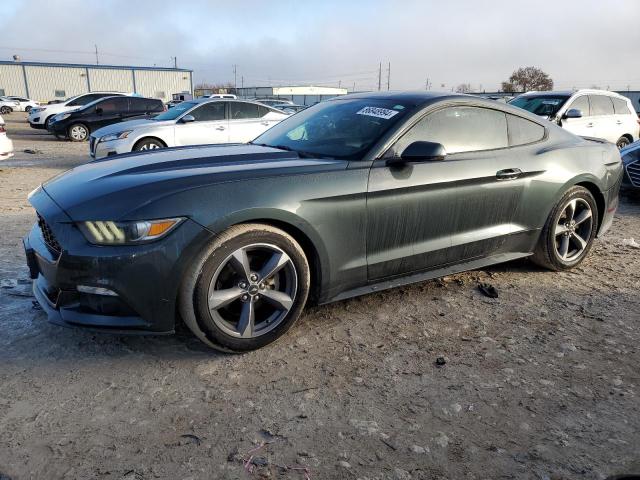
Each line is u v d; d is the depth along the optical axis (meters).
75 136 16.94
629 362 2.85
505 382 2.63
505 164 3.65
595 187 4.24
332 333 3.13
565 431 2.26
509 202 3.71
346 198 2.97
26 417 2.28
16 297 3.52
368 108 3.62
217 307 2.69
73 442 2.13
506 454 2.12
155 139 9.46
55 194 2.82
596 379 2.67
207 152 3.41
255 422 2.29
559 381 2.65
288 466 2.03
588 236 4.31
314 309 3.46
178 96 42.09
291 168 2.91
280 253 2.83
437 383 2.61
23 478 1.93
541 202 3.88
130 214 2.50
